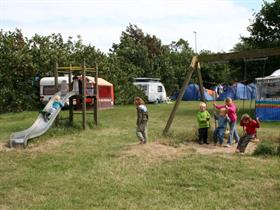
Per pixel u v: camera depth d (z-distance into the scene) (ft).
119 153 40.81
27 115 92.43
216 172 32.86
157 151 40.93
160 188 28.99
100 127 66.13
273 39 96.02
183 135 50.42
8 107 108.06
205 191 28.17
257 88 82.74
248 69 97.14
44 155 41.47
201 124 46.83
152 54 195.72
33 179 31.89
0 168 36.01
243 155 39.34
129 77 141.59
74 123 64.64
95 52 128.26
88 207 25.23
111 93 113.09
